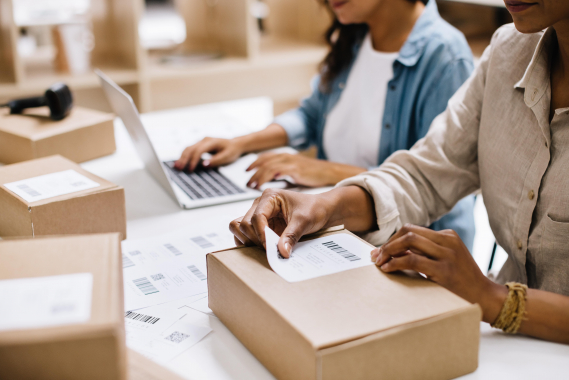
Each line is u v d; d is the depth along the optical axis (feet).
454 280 2.46
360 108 5.28
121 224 3.48
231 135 5.56
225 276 2.43
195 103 8.83
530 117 3.12
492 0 6.87
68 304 1.70
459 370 2.15
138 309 2.67
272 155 4.48
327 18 9.52
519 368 2.24
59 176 3.60
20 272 1.90
